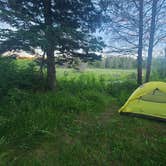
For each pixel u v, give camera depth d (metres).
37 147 2.67
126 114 4.01
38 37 4.27
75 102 4.40
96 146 2.71
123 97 5.36
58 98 4.48
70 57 5.49
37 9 4.84
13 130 2.89
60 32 4.59
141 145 2.73
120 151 2.57
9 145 2.62
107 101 5.13
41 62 5.29
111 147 2.68
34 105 3.97
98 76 8.73
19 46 4.39
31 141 2.73
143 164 2.28
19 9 4.61
